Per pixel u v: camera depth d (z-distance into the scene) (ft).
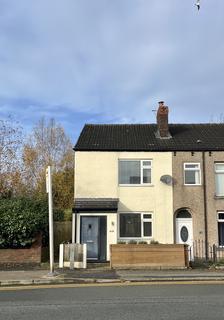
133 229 80.07
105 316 29.73
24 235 66.80
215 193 81.35
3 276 52.49
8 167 98.99
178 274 56.65
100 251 76.43
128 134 89.66
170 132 90.27
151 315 30.04
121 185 81.41
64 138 147.54
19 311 31.73
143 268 64.44
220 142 84.64
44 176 135.03
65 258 64.39
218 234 80.12
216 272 59.16
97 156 82.17
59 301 36.11
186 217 81.35
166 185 81.35
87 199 80.28
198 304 34.50
